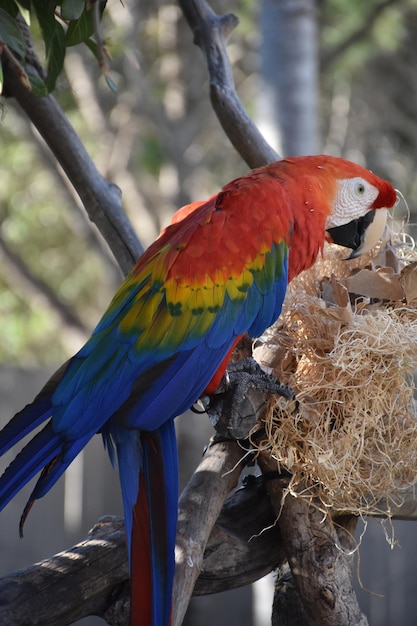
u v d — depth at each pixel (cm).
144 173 1002
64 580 280
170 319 314
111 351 303
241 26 944
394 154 1371
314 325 321
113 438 299
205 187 1066
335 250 389
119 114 869
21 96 404
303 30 616
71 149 417
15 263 917
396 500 335
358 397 312
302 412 309
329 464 304
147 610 256
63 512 795
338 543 328
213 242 328
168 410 301
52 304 925
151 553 266
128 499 282
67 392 289
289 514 321
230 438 325
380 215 381
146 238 889
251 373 317
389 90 1351
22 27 389
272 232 339
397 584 798
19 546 792
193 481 314
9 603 269
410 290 332
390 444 318
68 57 857
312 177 364
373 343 312
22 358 1311
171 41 852
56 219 1224
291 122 614
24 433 281
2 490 264
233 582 331
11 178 1184
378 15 902
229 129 443
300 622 356
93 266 1305
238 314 328
